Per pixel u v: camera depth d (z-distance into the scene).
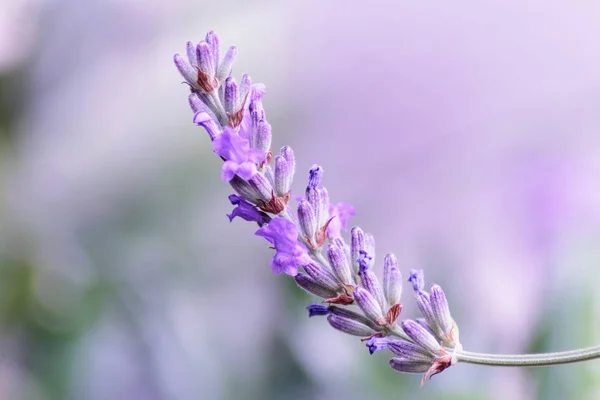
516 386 0.47
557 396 0.44
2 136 0.57
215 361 0.53
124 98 0.60
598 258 0.45
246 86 0.39
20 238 0.53
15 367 0.51
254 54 0.65
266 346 0.53
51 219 0.56
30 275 0.53
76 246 0.56
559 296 0.45
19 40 0.58
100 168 0.58
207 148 0.58
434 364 0.38
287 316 0.53
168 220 0.58
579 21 0.65
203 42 0.39
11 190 0.55
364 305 0.38
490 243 0.65
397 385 0.48
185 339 0.54
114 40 0.61
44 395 0.49
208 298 0.58
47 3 0.59
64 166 0.58
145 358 0.52
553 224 0.61
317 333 0.51
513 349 0.52
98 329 0.52
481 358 0.38
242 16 0.65
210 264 0.59
